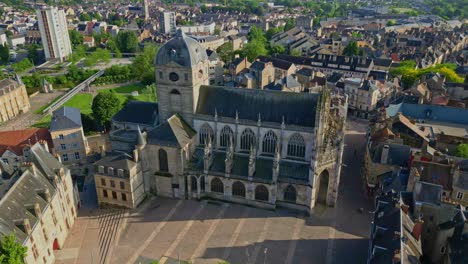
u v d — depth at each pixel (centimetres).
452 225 7638
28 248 7225
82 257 8469
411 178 8756
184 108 10856
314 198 9831
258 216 9825
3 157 12025
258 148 10575
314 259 8362
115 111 15275
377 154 10850
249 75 19938
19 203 7669
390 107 15025
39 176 8669
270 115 10325
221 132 10819
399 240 6562
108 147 14038
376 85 17962
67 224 9294
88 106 18975
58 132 12469
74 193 9969
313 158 9294
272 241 8906
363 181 11619
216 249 8662
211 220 9675
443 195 9344
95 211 10194
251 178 9894
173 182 10494
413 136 12488
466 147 11406
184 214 9938
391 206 7688
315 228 9362
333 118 11169
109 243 8900
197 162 10650
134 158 10056
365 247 8719
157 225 9506
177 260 8331
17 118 17712
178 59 10250
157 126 10525
